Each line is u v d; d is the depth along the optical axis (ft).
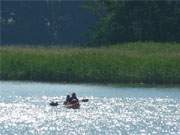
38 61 485.56
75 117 324.19
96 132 288.92
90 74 473.67
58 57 486.79
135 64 476.95
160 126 302.45
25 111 342.23
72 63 480.64
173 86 459.32
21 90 426.51
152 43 568.00
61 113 336.49
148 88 443.73
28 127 298.97
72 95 356.79
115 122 310.86
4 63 490.08
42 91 422.41
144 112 340.39
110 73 472.85
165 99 389.80
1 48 526.98
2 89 431.43
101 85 458.09
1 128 297.74
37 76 481.46
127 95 406.62
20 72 484.74
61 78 477.36
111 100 382.63
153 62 476.95
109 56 485.56
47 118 322.14
